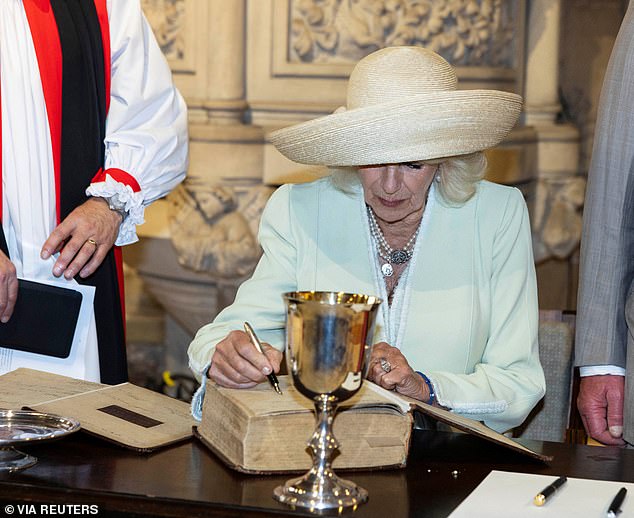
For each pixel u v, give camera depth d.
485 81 5.26
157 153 2.96
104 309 2.90
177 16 5.06
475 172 2.33
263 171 5.01
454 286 2.37
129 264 5.23
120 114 2.96
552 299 5.88
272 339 2.38
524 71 5.61
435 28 5.08
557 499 1.69
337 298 1.71
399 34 5.02
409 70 2.20
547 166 5.66
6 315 2.62
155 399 2.15
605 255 2.48
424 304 2.36
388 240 2.41
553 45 5.60
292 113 5.02
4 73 2.79
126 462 1.82
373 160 2.13
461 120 2.11
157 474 1.76
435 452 1.95
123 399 2.12
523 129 5.54
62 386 2.19
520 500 1.68
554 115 5.68
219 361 1.95
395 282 2.42
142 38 3.02
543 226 5.67
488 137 2.19
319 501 1.63
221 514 1.61
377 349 2.09
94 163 2.91
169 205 5.08
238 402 1.81
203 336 2.27
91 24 2.90
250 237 4.99
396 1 5.00
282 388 1.94
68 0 2.90
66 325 2.68
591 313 2.50
